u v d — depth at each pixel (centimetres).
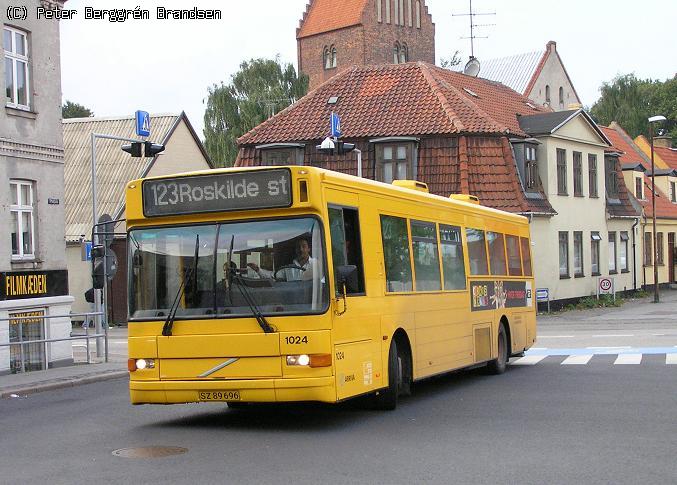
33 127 2389
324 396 1139
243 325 1161
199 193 1195
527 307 2180
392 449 1039
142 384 1199
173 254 1204
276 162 4419
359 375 1233
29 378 2052
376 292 1311
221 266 1181
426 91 4397
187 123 5106
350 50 8706
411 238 1474
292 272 1159
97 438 1166
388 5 8838
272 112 6681
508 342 2014
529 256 2241
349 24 8662
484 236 1884
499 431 1159
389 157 4225
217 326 1170
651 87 9662
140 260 1219
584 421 1231
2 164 2270
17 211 2350
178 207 1203
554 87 7888
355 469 927
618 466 935
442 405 1431
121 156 4962
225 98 6756
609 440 1085
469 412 1341
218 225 1192
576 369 1973
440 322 1583
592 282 4922
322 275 1154
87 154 5022
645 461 960
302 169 1160
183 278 1194
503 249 2019
